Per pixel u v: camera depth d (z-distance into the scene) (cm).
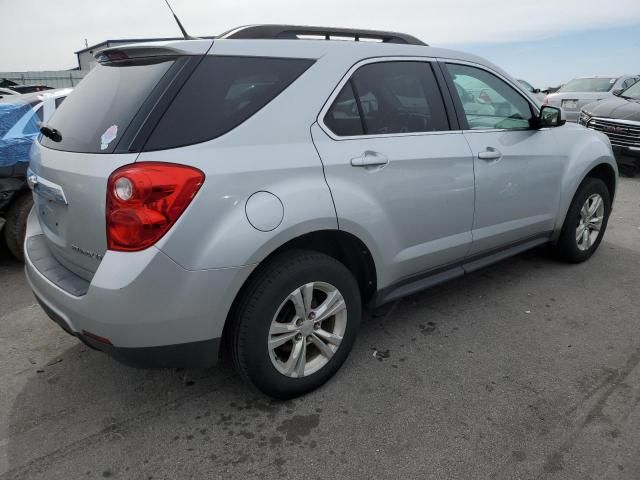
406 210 280
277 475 211
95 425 243
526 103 371
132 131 206
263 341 234
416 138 287
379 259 274
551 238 410
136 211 196
